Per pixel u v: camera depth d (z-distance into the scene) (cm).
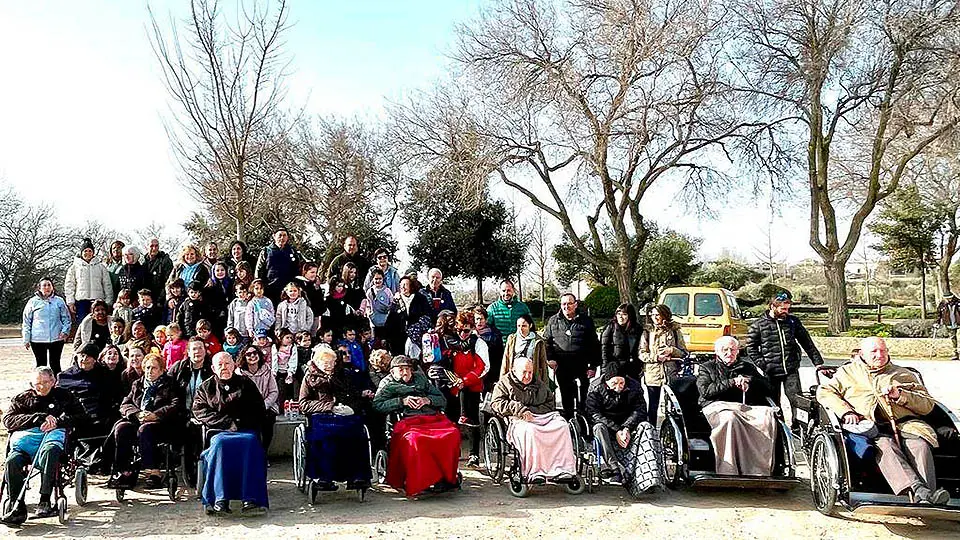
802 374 1850
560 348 984
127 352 1020
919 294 4541
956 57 2439
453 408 998
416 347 1086
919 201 3594
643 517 737
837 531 694
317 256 3747
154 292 1283
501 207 3731
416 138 2827
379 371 918
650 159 2734
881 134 2677
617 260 2825
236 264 1195
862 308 3841
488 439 895
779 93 2639
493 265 3700
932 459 673
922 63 2495
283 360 1015
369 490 846
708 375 845
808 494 819
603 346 929
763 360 944
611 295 3241
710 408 809
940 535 686
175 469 814
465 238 3625
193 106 1559
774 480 763
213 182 1716
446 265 3684
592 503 790
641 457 800
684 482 796
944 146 2609
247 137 1577
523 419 832
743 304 3803
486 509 769
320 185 3703
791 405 928
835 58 2594
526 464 801
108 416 852
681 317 1748
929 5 2495
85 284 1304
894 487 666
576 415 864
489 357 1031
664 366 919
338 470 780
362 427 803
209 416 777
